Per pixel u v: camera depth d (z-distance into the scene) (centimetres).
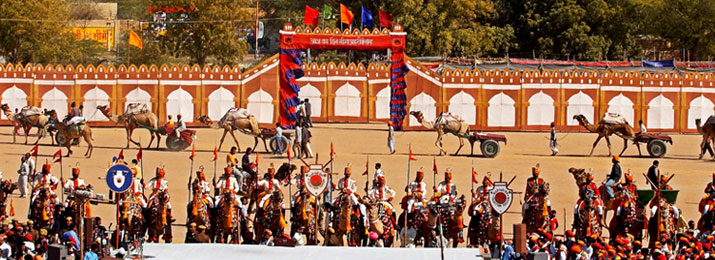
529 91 14750
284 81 14200
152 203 6341
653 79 14812
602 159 11456
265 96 14438
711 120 11556
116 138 12619
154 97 14312
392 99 14325
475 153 11831
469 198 8544
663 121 14825
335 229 6225
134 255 4997
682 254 5878
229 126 11281
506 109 14725
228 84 14400
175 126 11931
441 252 4969
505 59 19788
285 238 5312
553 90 14762
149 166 10012
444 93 14625
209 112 14412
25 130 11738
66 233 5822
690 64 19400
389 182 9225
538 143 13125
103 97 14300
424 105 14575
